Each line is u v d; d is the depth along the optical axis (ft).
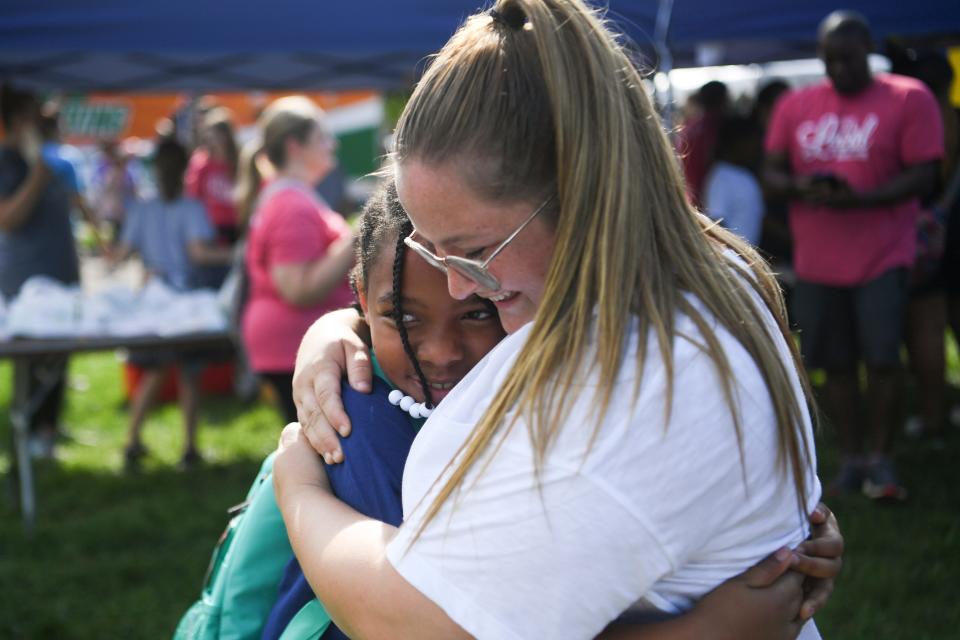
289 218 12.00
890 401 13.43
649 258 3.10
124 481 16.55
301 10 14.35
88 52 14.08
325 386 3.95
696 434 2.94
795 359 3.58
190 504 15.31
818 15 16.06
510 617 3.00
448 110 3.11
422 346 3.87
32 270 16.92
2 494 16.03
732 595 3.15
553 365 3.02
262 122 12.60
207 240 18.74
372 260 3.88
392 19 14.49
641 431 2.92
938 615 10.33
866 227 13.09
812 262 13.50
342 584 3.32
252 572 4.15
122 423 20.49
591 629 2.98
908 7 16.25
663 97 14.37
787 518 3.22
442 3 14.56
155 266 18.75
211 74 24.95
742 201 17.46
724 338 3.08
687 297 3.13
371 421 3.83
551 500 2.93
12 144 16.97
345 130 45.57
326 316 4.43
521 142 3.06
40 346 13.26
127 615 11.41
